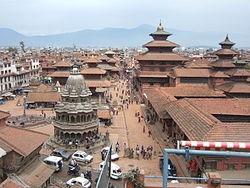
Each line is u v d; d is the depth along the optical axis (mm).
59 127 52062
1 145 28547
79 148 50344
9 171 29219
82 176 40062
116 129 65562
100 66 140625
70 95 52156
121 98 105188
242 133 32250
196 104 49438
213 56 180250
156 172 41344
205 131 33000
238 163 29953
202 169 31688
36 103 88938
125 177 15523
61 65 109750
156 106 59844
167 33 105000
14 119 72188
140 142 55844
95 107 55625
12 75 114875
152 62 100125
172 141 50844
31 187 28812
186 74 80812
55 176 41000
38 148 34375
